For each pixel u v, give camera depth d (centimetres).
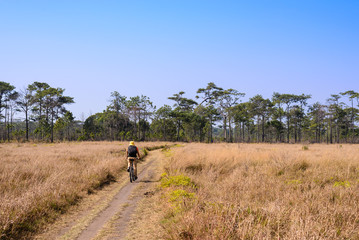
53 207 700
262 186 873
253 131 11119
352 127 8669
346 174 1061
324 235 430
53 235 539
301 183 930
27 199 666
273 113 8844
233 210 538
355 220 509
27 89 7075
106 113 8231
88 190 941
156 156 2419
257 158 1555
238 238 435
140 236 520
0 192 766
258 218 495
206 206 585
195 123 8725
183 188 855
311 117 9675
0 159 1584
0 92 6744
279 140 8894
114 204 777
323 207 573
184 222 505
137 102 8169
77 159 1711
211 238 431
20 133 6531
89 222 616
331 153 1681
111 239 509
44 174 1059
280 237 441
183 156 1589
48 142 6109
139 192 929
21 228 557
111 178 1202
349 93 8100
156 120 8888
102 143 5225
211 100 8156
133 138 7444
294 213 532
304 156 1444
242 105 8312
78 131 8825
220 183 995
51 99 6838
